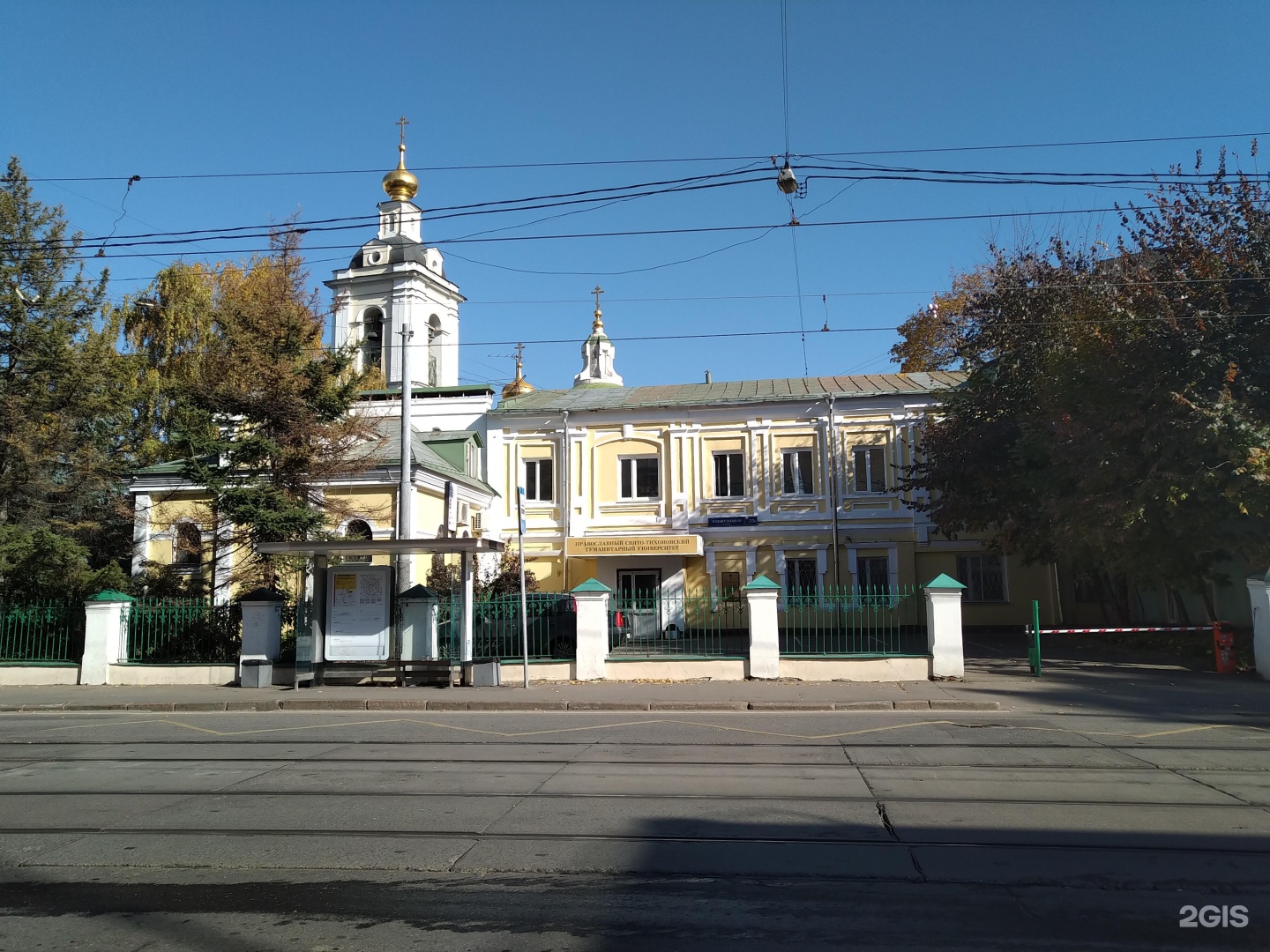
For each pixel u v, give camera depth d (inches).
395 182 1520.7
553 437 1270.9
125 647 749.9
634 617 763.4
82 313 953.5
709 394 1316.4
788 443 1232.2
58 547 850.1
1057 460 771.4
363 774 381.4
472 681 681.0
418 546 663.1
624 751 426.9
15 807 331.0
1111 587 1030.4
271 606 725.3
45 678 741.3
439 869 253.8
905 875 243.8
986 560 1195.9
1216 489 673.0
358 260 1494.8
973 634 1152.2
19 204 915.4
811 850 267.0
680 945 199.5
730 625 1032.8
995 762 390.6
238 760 419.5
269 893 237.3
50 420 924.6
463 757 416.5
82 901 233.6
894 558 1190.9
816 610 718.5
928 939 201.3
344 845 277.3
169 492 1029.8
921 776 363.9
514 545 1251.8
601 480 1255.5
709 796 332.5
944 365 1499.8
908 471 1108.5
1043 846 267.3
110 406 972.6
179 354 1277.1
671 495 1237.1
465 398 1304.1
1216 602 915.4
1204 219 739.4
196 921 218.2
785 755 412.2
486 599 802.8
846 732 475.8
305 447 828.6
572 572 1239.5
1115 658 818.8
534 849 270.5
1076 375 783.7
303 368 844.0
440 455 1190.9
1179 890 231.0
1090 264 917.8
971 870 247.6
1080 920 211.6
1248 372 704.4
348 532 988.6
